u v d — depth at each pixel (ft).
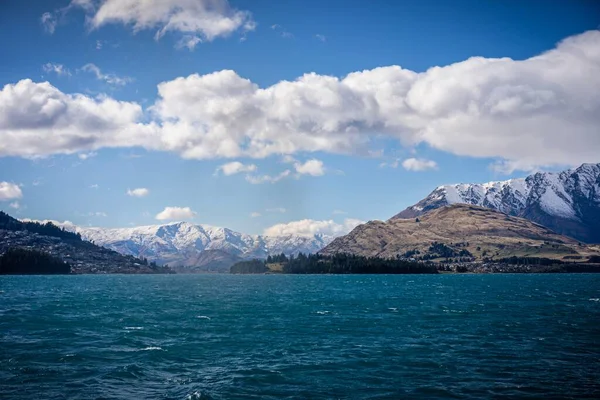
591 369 161.79
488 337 229.04
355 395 132.67
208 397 130.62
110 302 453.58
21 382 143.23
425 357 181.27
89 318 304.91
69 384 141.90
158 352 188.44
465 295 565.12
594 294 577.02
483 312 349.00
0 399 127.03
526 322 286.46
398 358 179.73
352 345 207.51
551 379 148.56
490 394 133.28
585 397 130.31
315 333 241.96
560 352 191.21
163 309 374.84
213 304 429.79
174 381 147.02
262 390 137.39
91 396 130.93
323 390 137.59
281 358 179.83
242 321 291.17
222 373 156.56
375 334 239.09
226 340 219.20
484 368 163.53
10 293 621.31
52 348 194.59
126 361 172.24
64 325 267.39
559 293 602.44
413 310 367.86
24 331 242.17
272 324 277.03
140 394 133.28
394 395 132.77
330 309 376.89
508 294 585.63
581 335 234.58
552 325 271.90
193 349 196.44
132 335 230.89
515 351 193.36
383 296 555.69
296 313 343.26
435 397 130.72
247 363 171.22
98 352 187.32
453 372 157.99
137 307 394.32
